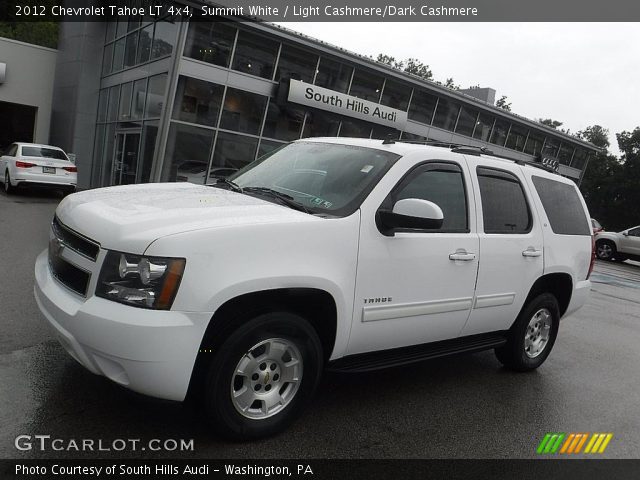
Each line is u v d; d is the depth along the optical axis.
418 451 3.38
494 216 4.38
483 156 4.59
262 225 2.99
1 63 24.72
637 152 48.31
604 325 7.79
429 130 24.89
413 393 4.31
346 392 4.16
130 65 20.39
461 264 3.98
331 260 3.22
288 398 3.28
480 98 35.38
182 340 2.70
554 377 5.16
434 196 3.93
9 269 6.41
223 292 2.79
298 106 19.66
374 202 3.50
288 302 3.27
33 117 27.02
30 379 3.59
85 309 2.75
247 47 17.98
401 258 3.58
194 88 17.19
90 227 2.96
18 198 14.17
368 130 22.34
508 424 3.95
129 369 2.70
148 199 3.41
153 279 2.70
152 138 17.81
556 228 5.01
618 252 21.25
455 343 4.34
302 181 3.82
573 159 35.41
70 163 15.16
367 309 3.46
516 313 4.70
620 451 3.73
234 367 2.98
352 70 21.09
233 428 3.06
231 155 18.55
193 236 2.77
